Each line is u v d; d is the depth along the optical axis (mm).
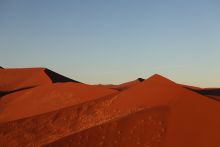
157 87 24000
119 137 16234
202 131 15547
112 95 28500
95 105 27750
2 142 23047
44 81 69875
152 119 16953
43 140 22328
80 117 26297
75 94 37000
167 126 16250
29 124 26422
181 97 19172
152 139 15719
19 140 23031
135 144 15703
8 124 26797
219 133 15203
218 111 16703
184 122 16344
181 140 15273
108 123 17172
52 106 35969
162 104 19859
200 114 16750
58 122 26188
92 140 16250
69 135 16688
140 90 25094
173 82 24453
